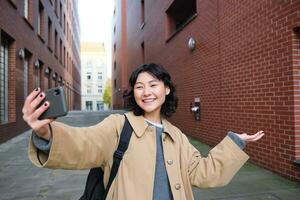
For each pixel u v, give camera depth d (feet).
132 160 5.15
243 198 13.61
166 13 39.60
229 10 22.47
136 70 6.00
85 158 4.70
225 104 23.32
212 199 13.57
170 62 38.27
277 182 15.66
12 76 33.81
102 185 5.45
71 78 125.59
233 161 5.60
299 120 15.46
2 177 17.94
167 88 6.16
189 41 30.50
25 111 3.97
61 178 17.69
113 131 5.32
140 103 5.76
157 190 5.13
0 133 29.17
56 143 4.29
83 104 258.57
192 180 5.70
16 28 34.53
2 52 31.65
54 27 68.80
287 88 15.94
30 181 17.07
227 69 22.93
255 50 18.94
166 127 5.69
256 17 18.78
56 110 4.05
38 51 48.57
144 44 54.95
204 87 27.61
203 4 27.66
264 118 18.04
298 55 15.53
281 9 16.35
